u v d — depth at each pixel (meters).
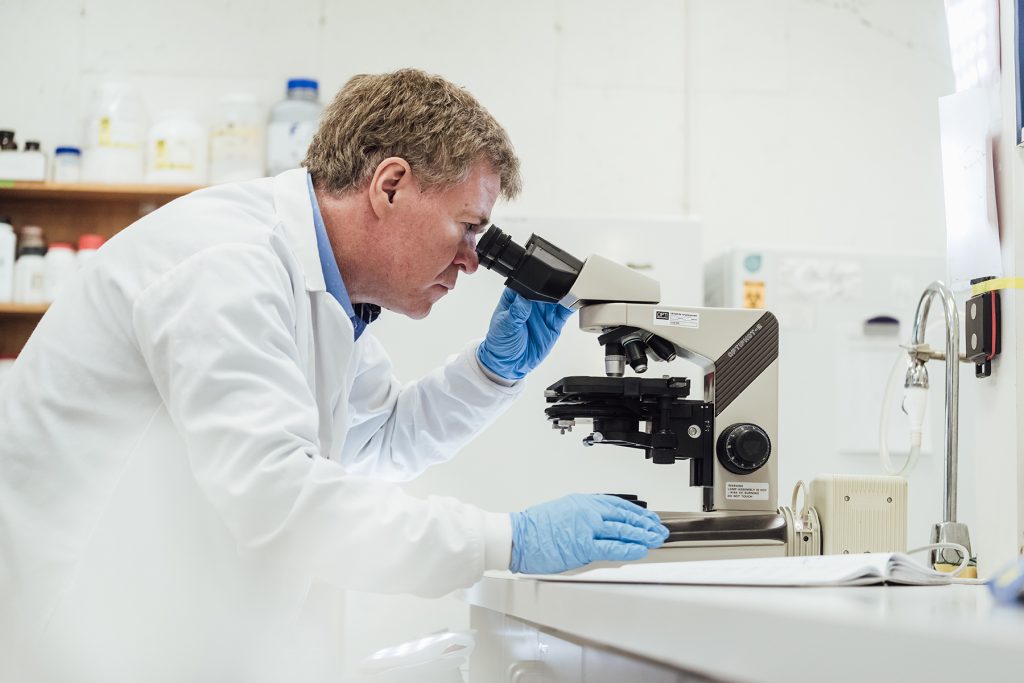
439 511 1.13
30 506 1.24
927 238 3.71
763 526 1.33
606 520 1.18
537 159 3.60
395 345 2.84
